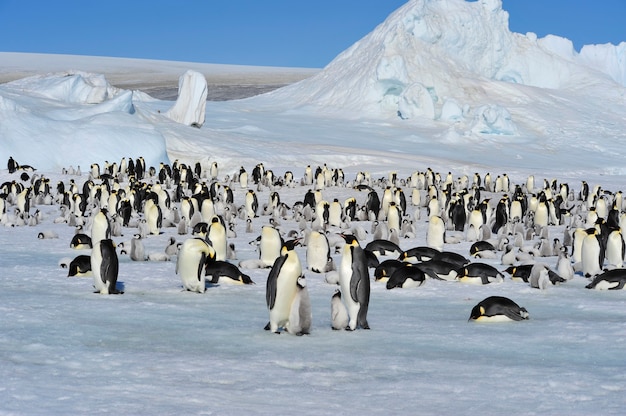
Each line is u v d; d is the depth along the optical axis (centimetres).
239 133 7388
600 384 689
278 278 915
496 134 8488
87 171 4938
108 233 2031
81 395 607
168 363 749
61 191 3853
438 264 1532
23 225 2803
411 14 9869
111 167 4697
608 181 5441
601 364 785
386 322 1041
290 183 4391
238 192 4175
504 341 909
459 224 2870
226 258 1817
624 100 10312
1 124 4934
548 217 3080
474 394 650
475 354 834
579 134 8588
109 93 6650
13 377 659
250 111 9575
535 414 584
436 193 3750
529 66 10862
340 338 911
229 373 715
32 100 5922
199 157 5631
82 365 729
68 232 2564
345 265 954
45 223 2945
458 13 10288
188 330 946
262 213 3250
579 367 768
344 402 619
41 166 4828
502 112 8469
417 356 818
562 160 7456
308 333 930
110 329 936
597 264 1600
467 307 1199
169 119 6569
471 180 5372
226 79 17475
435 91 9244
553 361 800
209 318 1042
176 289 1333
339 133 8006
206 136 6231
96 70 18312
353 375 722
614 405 612
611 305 1223
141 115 6269
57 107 5903
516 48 10950
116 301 1175
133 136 5272
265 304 1184
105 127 5256
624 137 8738
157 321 1007
